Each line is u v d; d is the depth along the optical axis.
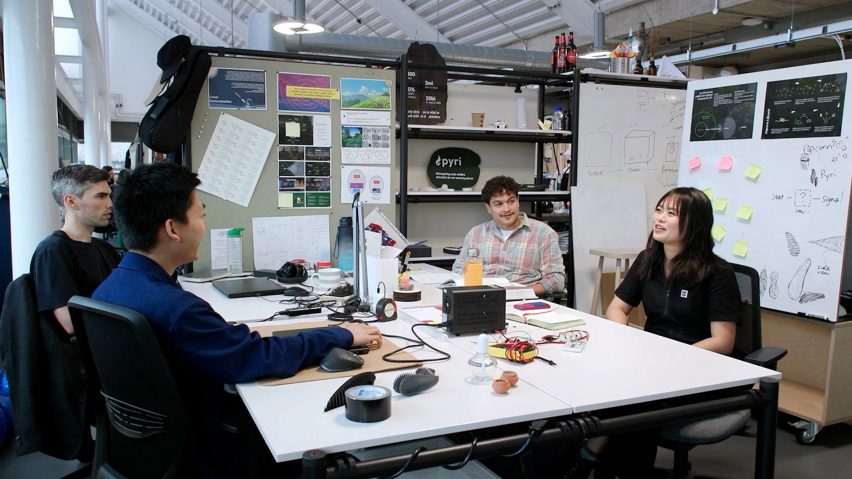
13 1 2.74
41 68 2.80
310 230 3.51
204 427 1.44
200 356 1.36
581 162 4.19
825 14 5.42
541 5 6.14
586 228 4.13
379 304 2.13
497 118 4.38
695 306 2.25
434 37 7.40
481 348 1.59
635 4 6.00
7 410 2.68
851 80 2.79
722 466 2.58
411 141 4.18
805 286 2.92
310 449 1.09
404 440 1.17
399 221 3.97
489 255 3.43
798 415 2.82
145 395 1.30
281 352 1.49
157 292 1.35
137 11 12.62
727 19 5.77
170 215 1.39
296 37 4.67
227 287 2.66
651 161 4.38
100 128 6.89
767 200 3.11
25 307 2.03
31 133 2.79
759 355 1.93
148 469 1.35
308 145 3.47
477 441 1.24
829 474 2.54
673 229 2.26
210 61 3.19
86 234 2.35
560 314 2.27
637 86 4.30
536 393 1.41
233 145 3.33
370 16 7.57
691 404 1.49
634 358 1.73
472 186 4.33
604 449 1.86
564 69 4.26
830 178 2.85
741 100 3.26
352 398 1.22
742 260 3.21
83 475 2.30
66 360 2.04
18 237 2.82
